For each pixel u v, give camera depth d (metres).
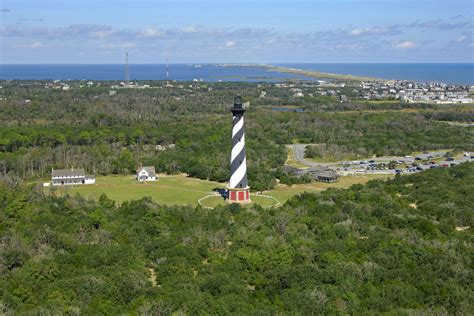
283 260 109.31
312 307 88.94
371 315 86.38
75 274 102.81
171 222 141.50
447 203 157.50
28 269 101.56
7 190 164.38
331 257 109.38
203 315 84.62
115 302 91.56
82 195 187.12
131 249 116.81
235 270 106.12
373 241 121.00
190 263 111.00
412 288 96.81
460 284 100.12
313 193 177.50
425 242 120.81
